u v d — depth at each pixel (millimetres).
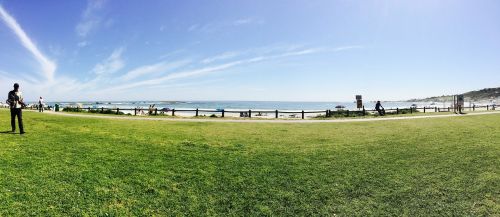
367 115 37281
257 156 10039
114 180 7070
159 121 24109
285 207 6074
